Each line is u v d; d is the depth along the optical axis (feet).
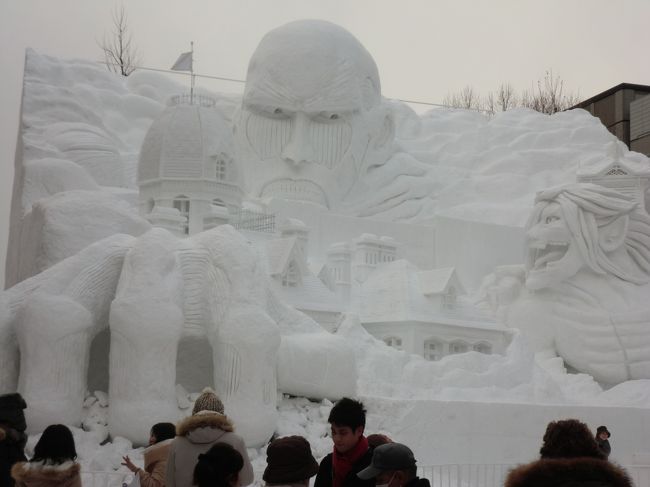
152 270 67.62
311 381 73.72
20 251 111.45
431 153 170.30
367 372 95.81
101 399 67.26
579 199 126.72
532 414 90.17
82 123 138.62
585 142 173.06
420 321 110.52
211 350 72.28
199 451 30.17
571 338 124.47
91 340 68.69
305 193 145.38
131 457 62.13
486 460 86.43
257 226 126.52
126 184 132.87
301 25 149.18
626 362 120.78
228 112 159.63
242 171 128.36
